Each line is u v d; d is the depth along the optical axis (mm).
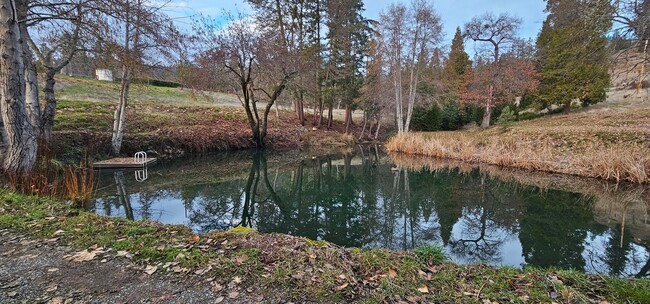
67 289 2211
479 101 25047
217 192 8617
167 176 9938
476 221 6598
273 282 2391
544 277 2680
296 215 7102
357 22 22609
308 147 19281
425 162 14219
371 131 26047
